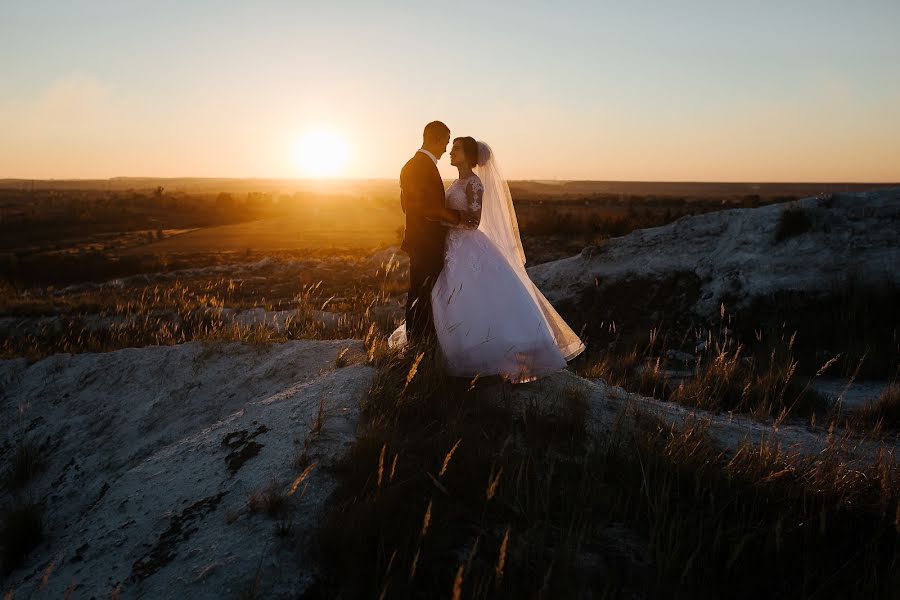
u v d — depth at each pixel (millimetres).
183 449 3883
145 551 2924
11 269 27656
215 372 5680
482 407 3932
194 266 28109
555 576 2467
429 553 2547
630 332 10281
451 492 2947
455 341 4270
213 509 3062
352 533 2561
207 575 2543
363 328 7113
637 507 2979
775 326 8891
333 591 2404
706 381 5934
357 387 4031
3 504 4520
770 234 11016
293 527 2734
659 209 51812
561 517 2891
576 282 12133
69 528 3564
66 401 5863
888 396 5559
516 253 4996
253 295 16562
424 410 3691
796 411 5574
